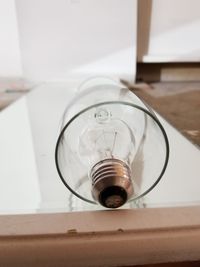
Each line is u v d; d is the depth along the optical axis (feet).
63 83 1.91
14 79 1.97
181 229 0.78
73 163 0.87
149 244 0.77
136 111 0.93
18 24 1.85
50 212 0.84
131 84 2.00
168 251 0.79
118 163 0.79
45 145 1.21
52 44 1.89
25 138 1.26
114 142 0.90
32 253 0.76
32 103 1.61
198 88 1.95
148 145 0.90
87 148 0.88
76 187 0.84
